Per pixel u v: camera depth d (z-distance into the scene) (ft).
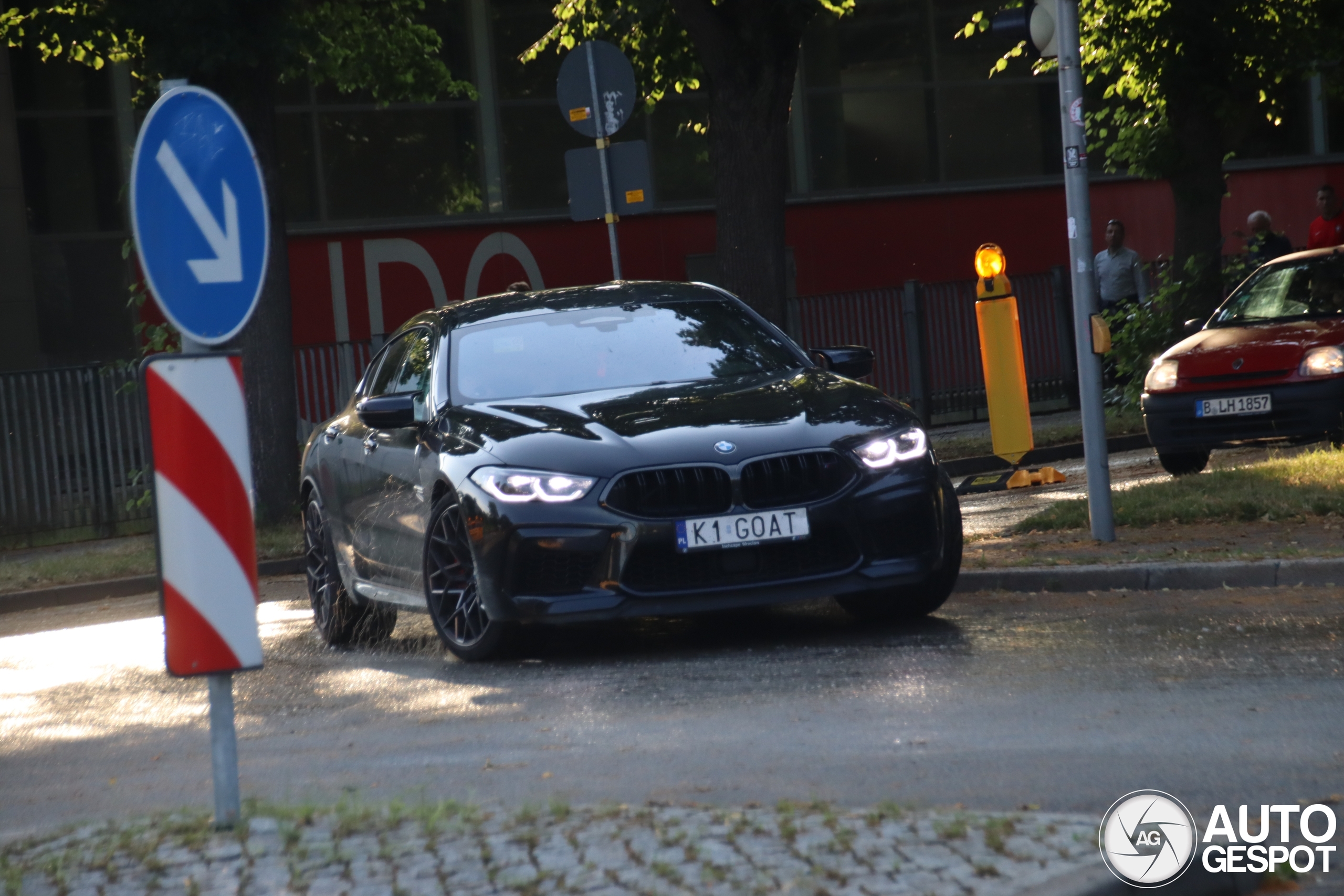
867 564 42.70
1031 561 51.24
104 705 43.57
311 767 32.99
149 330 103.45
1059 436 108.99
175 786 32.42
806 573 42.32
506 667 43.83
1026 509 71.92
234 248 26.53
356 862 22.88
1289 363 73.82
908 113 154.40
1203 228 111.55
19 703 45.21
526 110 140.56
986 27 132.57
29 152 124.98
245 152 26.61
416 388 50.85
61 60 125.59
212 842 24.32
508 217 139.54
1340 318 77.20
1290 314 79.87
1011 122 157.69
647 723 34.81
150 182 26.04
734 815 24.47
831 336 130.82
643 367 48.70
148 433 25.40
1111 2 109.70
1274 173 170.71
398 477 48.42
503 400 47.55
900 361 132.67
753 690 37.52
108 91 126.93
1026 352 137.39
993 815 24.04
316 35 88.28
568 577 42.16
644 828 23.88
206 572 25.40
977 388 135.33
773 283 91.09
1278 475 63.36
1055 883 20.70
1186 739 29.86
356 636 53.78
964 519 70.69
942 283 134.31
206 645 25.31
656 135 144.97
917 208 154.10
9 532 99.45
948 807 24.98
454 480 44.21
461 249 138.10
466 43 138.72
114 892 22.12
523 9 140.46
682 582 41.93
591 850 22.82
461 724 36.42
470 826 24.47
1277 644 38.09
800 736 32.37
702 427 43.21
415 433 48.29
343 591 53.57
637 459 42.16
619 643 46.16
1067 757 29.19
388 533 49.37
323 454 55.57
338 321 134.21
